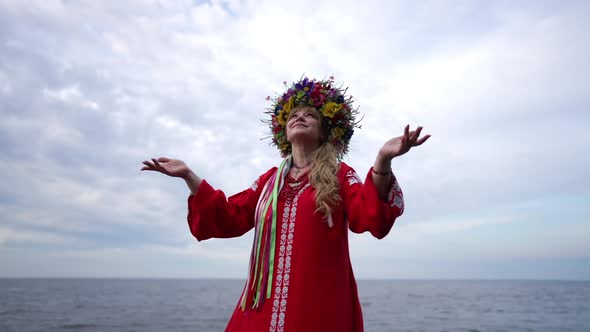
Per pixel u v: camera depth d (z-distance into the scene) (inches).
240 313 95.3
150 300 2733.8
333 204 95.6
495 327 1231.5
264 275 93.6
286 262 92.4
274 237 96.1
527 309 2036.2
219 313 1721.2
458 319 1492.4
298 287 89.4
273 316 88.7
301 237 93.6
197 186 100.4
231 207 106.6
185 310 1877.5
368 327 1221.1
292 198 99.0
